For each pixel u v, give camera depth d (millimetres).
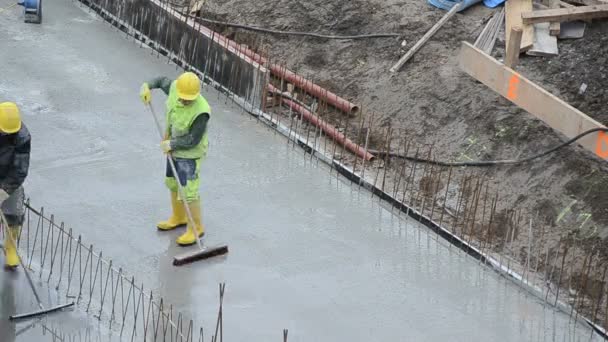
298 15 15500
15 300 9602
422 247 11102
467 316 9922
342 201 11906
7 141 9398
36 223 10883
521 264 10781
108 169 12125
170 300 9820
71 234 10312
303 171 12508
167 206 11461
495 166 12062
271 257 10672
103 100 13852
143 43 15789
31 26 15938
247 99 14000
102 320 9445
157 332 9289
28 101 13594
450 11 14352
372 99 13734
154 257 10500
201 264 10445
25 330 9227
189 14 16078
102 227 10961
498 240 11172
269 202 11734
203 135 10227
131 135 12977
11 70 14445
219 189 11898
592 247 10672
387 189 12125
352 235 11234
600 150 10742
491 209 11500
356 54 14516
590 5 13867
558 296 10219
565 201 11242
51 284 9914
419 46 14008
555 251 10781
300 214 11547
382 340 9453
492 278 10602
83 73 14586
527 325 9828
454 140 12641
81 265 10250
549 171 11586
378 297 10133
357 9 15062
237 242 10883
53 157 12281
